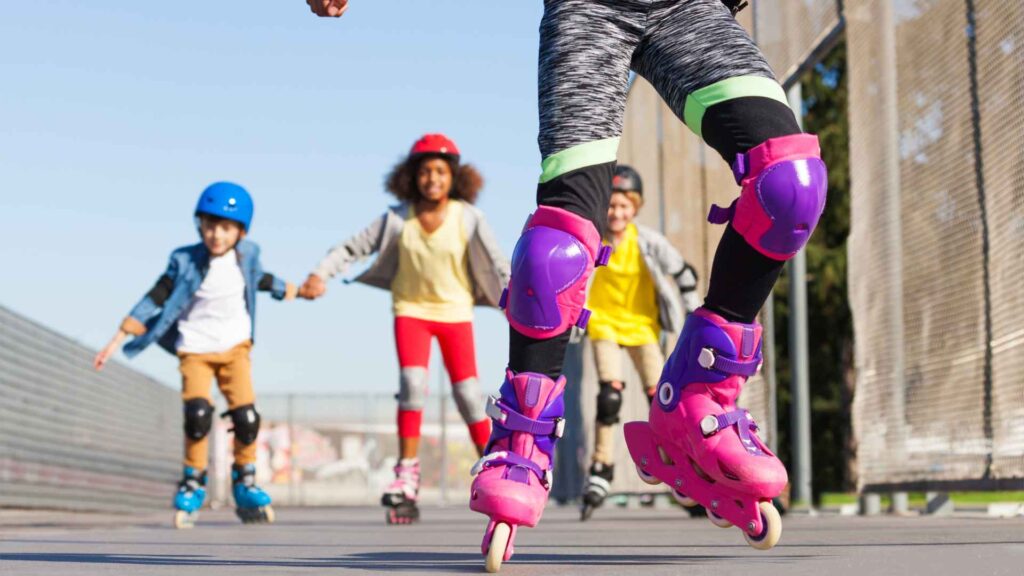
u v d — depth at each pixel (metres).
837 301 21.94
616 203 5.89
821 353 22.53
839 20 6.04
